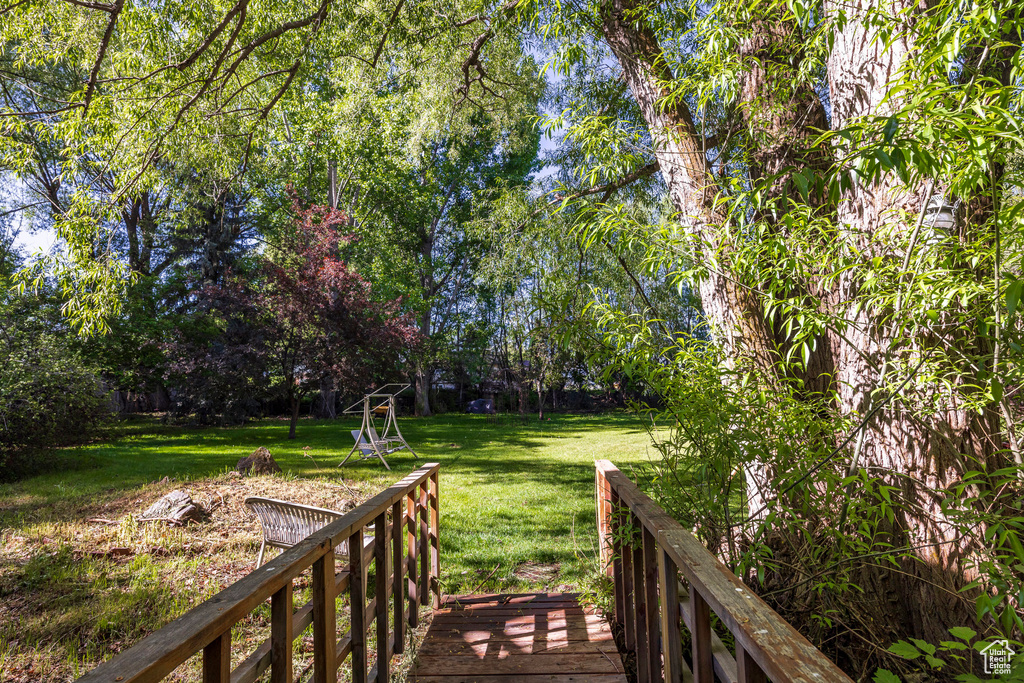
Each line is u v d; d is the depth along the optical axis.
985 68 2.42
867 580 2.78
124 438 15.20
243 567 5.01
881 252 2.73
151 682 0.94
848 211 3.01
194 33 9.34
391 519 3.39
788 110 3.57
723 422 2.35
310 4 9.12
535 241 8.10
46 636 3.71
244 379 15.71
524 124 9.95
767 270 2.51
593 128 3.74
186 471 9.89
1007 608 1.64
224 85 8.97
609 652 3.05
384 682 2.76
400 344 15.74
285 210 22.77
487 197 9.99
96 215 7.33
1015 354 1.96
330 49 9.76
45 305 12.16
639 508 2.19
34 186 17.30
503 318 20.30
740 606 1.14
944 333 2.51
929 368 2.32
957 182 1.88
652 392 2.72
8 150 8.03
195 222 21.36
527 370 20.86
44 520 6.61
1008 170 2.56
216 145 10.41
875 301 2.40
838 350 3.26
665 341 2.92
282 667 1.53
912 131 1.57
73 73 13.45
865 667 2.43
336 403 25.25
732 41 3.15
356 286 15.73
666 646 1.85
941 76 1.91
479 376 25.42
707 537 2.58
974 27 1.88
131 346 18.11
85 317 6.96
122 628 3.84
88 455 11.82
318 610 1.89
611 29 4.79
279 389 16.06
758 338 3.49
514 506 7.55
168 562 5.16
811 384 3.56
